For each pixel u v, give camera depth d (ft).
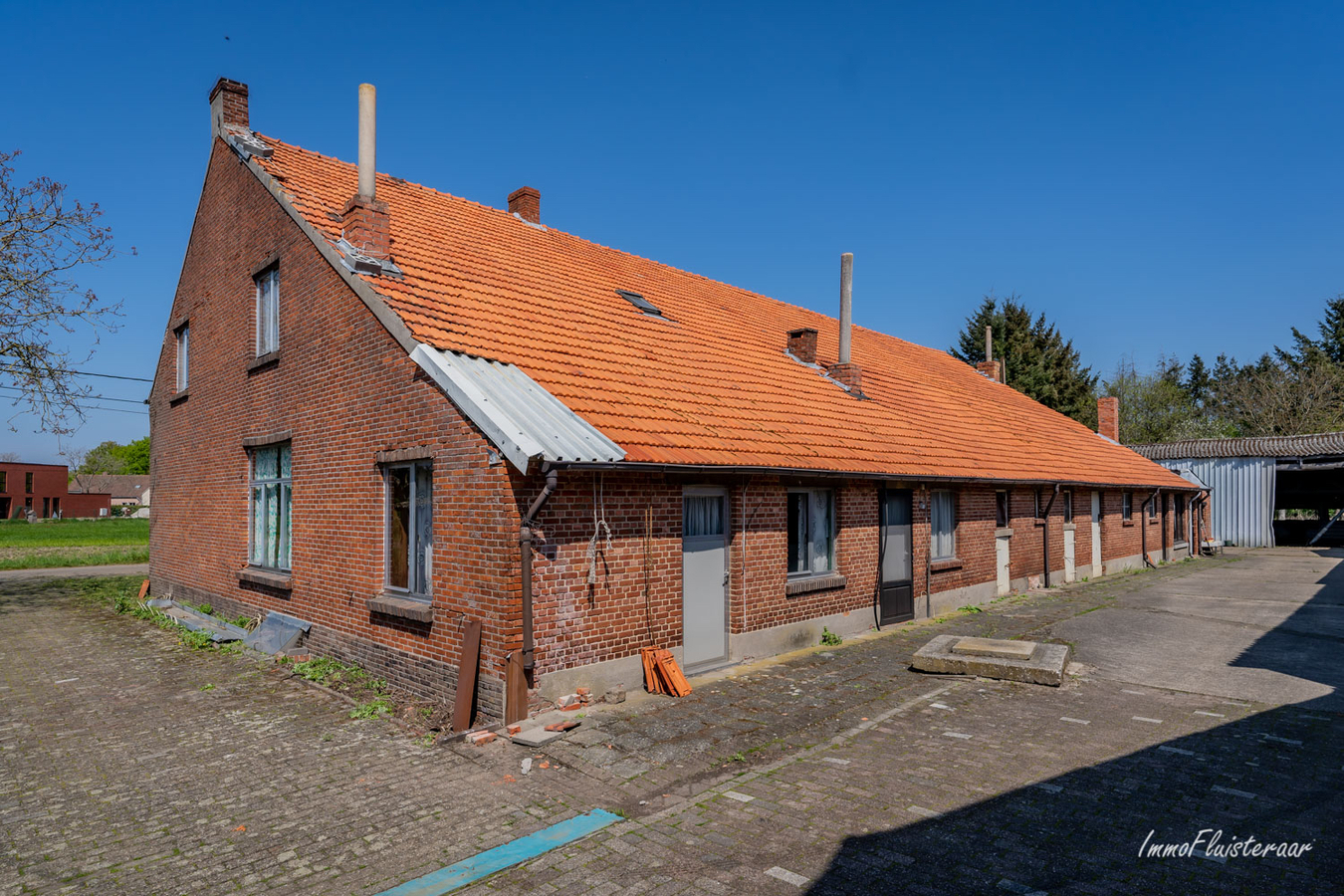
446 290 33.12
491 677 24.41
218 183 44.57
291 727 24.94
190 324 49.06
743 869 15.42
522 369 29.14
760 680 29.73
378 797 19.29
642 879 15.11
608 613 26.99
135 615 47.26
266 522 39.93
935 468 43.27
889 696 27.61
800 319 63.10
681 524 29.76
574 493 26.02
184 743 23.53
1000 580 53.26
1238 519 107.04
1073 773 20.26
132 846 16.85
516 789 19.67
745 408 36.45
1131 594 55.26
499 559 24.23
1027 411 76.69
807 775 20.30
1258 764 20.85
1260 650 35.58
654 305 46.14
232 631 39.24
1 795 19.71
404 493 29.73
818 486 37.76
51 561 90.33
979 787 19.31
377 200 32.86
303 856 16.29
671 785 19.75
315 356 34.40
